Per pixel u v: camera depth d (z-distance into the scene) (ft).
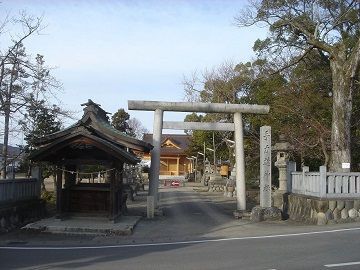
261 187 60.34
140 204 87.51
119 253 34.27
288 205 62.90
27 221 54.19
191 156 215.31
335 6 76.69
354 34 80.59
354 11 75.10
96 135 53.88
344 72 65.10
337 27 80.79
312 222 52.39
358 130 80.02
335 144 65.00
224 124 67.87
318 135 77.77
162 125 66.59
